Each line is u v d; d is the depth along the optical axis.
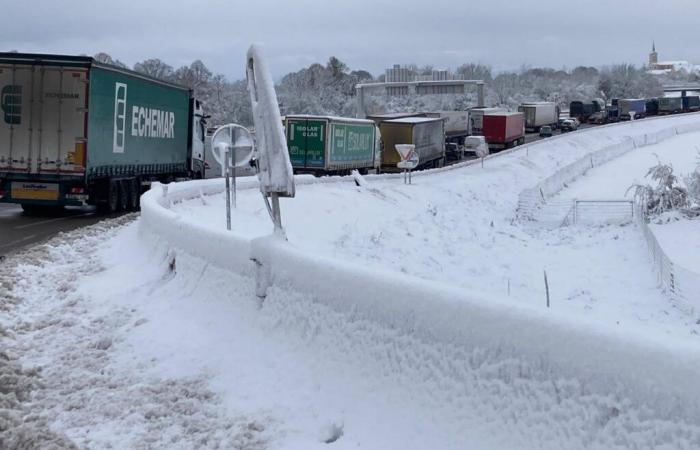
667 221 32.56
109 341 7.77
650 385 3.51
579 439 3.79
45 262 13.09
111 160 25.95
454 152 73.12
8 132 24.17
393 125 53.31
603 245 28.50
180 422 5.66
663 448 3.42
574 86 173.38
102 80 24.94
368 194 33.84
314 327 6.01
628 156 69.50
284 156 7.02
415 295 4.96
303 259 6.30
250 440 5.24
